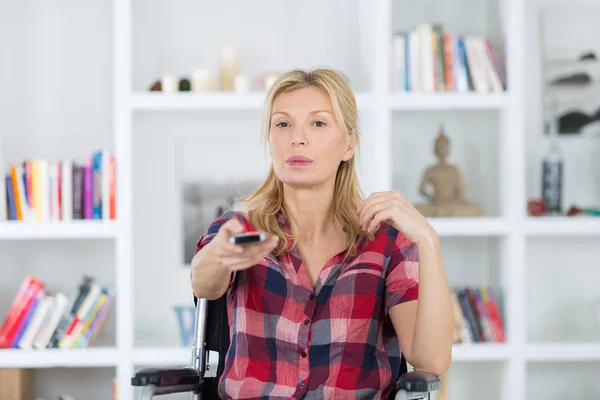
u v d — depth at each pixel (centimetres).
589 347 394
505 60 399
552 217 396
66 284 423
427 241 200
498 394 410
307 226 214
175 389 203
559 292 437
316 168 207
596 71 432
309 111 208
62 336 382
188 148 424
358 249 212
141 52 422
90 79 421
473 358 388
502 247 403
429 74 394
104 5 422
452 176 403
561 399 435
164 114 424
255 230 212
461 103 390
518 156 391
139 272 424
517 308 392
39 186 386
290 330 203
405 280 209
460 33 429
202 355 215
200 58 425
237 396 202
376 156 387
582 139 433
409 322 207
